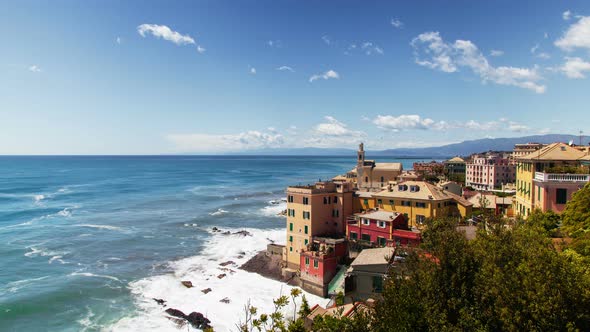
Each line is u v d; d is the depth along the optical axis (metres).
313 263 58.31
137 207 136.62
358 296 43.59
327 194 69.69
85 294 57.94
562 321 17.34
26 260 73.69
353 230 64.44
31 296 56.44
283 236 94.50
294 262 69.12
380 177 103.81
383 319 18.72
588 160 50.31
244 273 68.38
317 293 57.38
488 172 172.88
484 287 20.45
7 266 69.88
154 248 83.75
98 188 193.12
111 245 85.56
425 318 19.05
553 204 48.16
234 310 53.19
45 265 71.06
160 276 66.31
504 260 22.31
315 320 19.84
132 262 73.88
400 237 57.84
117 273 67.56
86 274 66.62
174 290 60.22
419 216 65.88
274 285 62.84
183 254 79.50
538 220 43.41
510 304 18.53
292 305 54.22
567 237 38.00
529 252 21.39
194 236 94.69
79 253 79.12
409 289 21.16
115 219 114.31
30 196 160.00
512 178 170.75
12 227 101.50
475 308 20.06
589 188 39.31
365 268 43.38
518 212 61.03
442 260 23.23
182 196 167.00
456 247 23.75
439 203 65.12
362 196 72.69
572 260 24.27
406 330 17.86
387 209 69.81
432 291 21.30
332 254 59.16
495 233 25.56
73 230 99.12
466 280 22.03
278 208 136.62
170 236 94.38
